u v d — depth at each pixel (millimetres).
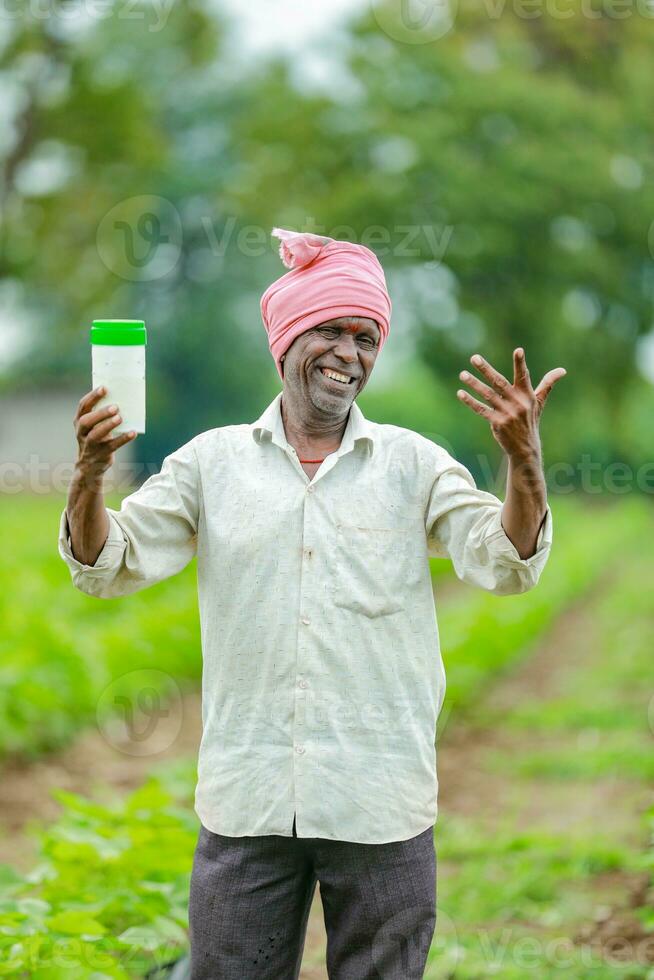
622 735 15625
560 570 34625
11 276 55188
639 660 21250
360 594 5145
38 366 73688
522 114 57125
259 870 5234
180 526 5430
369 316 5254
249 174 60781
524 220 55906
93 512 5004
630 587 34062
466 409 58688
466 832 11406
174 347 75562
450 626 22766
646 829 10773
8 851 10602
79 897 7617
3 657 15406
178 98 76875
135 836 8234
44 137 53250
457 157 55656
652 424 69125
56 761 13836
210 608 5309
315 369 5270
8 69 51125
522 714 17344
